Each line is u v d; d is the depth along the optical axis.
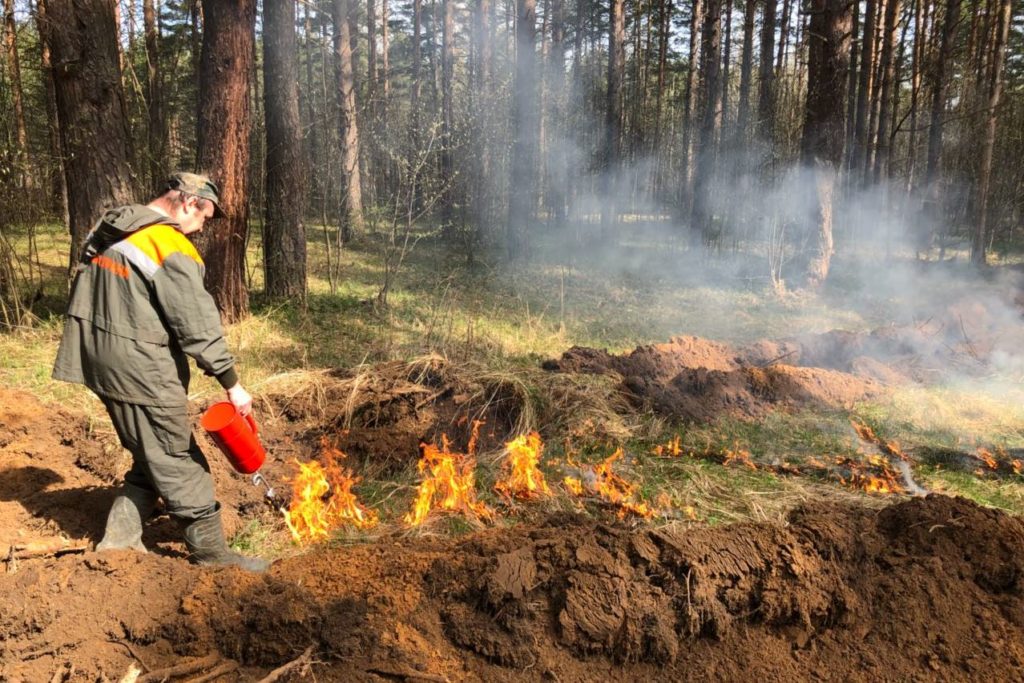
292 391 5.46
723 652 2.83
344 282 12.25
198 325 2.97
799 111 16.48
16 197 8.17
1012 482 4.81
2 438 4.16
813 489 4.64
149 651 2.58
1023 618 3.04
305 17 16.62
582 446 5.29
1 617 2.55
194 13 12.17
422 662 2.64
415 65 25.19
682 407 5.97
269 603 2.68
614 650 2.75
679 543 2.98
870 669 2.78
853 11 13.16
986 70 19.59
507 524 4.01
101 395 2.97
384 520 4.08
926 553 3.25
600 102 21.20
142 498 3.25
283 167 9.74
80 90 7.61
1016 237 21.44
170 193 3.13
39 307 8.39
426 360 5.86
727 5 22.56
